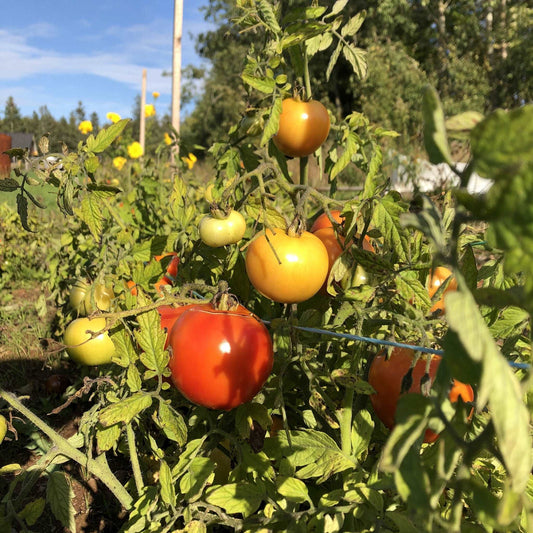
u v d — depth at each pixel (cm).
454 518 63
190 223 198
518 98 1742
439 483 68
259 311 191
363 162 223
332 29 183
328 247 156
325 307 170
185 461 134
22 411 148
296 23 158
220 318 129
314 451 126
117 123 140
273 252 130
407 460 62
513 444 49
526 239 48
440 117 54
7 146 2381
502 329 127
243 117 186
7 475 220
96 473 154
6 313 433
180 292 142
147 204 292
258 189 152
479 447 64
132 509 152
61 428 256
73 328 176
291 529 113
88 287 197
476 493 63
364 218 143
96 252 247
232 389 125
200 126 2730
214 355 122
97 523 194
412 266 129
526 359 133
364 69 189
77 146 145
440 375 74
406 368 125
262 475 131
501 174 48
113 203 285
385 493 127
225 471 159
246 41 2373
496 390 49
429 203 62
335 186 212
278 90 156
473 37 1919
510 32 1789
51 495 149
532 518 56
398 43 1875
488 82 1758
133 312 129
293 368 160
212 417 160
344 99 2061
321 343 164
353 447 126
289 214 254
